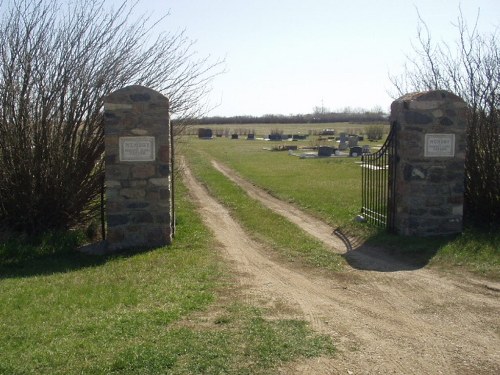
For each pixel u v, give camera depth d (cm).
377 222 1127
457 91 1117
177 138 1588
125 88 970
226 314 598
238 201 1614
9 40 1050
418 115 973
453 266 809
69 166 1074
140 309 614
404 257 880
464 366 473
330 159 3319
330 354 493
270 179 2197
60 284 746
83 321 572
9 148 1045
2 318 592
